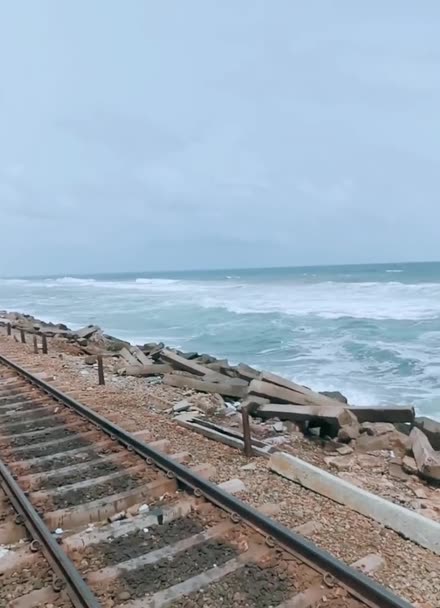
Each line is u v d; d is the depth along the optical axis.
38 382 9.34
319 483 4.76
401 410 7.58
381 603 2.85
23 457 5.64
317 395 8.80
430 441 7.39
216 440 6.48
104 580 3.26
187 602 3.03
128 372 11.40
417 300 33.12
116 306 39.53
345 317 25.86
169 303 39.12
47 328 20.70
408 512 4.07
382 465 6.04
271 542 3.57
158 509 4.20
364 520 4.22
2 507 4.31
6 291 73.12
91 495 4.57
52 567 3.38
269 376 9.38
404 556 3.67
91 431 6.45
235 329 24.06
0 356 12.58
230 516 3.97
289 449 6.52
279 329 23.22
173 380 10.27
